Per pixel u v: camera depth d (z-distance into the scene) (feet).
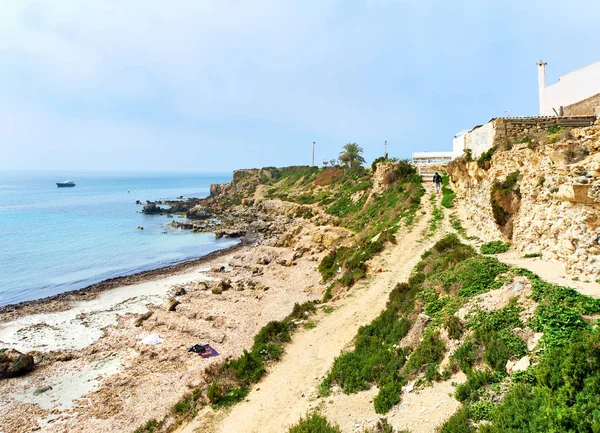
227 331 83.97
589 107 79.82
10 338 85.87
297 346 60.95
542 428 23.12
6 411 59.00
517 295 38.45
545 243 49.67
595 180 39.29
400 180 161.48
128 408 58.29
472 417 28.25
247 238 220.23
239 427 42.34
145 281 132.26
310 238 162.09
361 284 80.28
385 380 40.47
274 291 111.04
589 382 24.04
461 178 111.14
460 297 45.42
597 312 31.68
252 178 411.34
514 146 65.57
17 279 136.36
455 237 79.20
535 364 29.53
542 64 92.99
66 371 71.05
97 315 99.96
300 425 36.37
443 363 36.99
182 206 346.74
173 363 71.82
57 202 410.52
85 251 181.27
